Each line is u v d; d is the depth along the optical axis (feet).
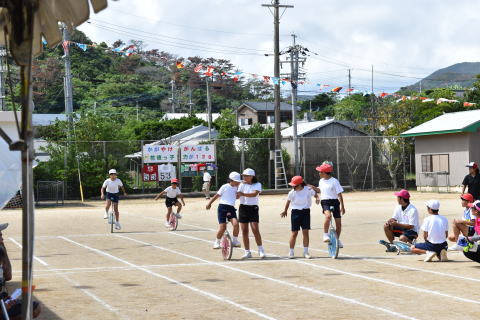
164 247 54.65
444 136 141.28
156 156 139.44
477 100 223.10
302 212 46.24
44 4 14.98
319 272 39.29
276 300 30.48
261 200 124.77
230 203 47.65
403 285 34.12
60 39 15.81
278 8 143.64
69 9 14.84
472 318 25.94
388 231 49.14
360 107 304.71
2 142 21.39
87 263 45.06
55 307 29.25
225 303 29.91
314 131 204.23
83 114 143.95
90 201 130.11
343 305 29.04
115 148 138.92
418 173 148.46
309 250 51.55
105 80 421.18
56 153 134.31
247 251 46.80
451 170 139.85
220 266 42.78
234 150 147.74
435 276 36.96
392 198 124.16
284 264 43.29
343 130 209.26
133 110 379.14
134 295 32.27
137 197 136.56
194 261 45.60
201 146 142.51
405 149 158.30
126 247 54.90
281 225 74.95
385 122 185.16
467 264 41.75
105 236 64.59
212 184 145.79
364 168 156.97
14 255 50.65
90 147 136.67
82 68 413.39
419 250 44.80
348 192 151.33
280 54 146.10
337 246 45.52
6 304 20.86
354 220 78.28
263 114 331.36
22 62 13.37
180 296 31.86
